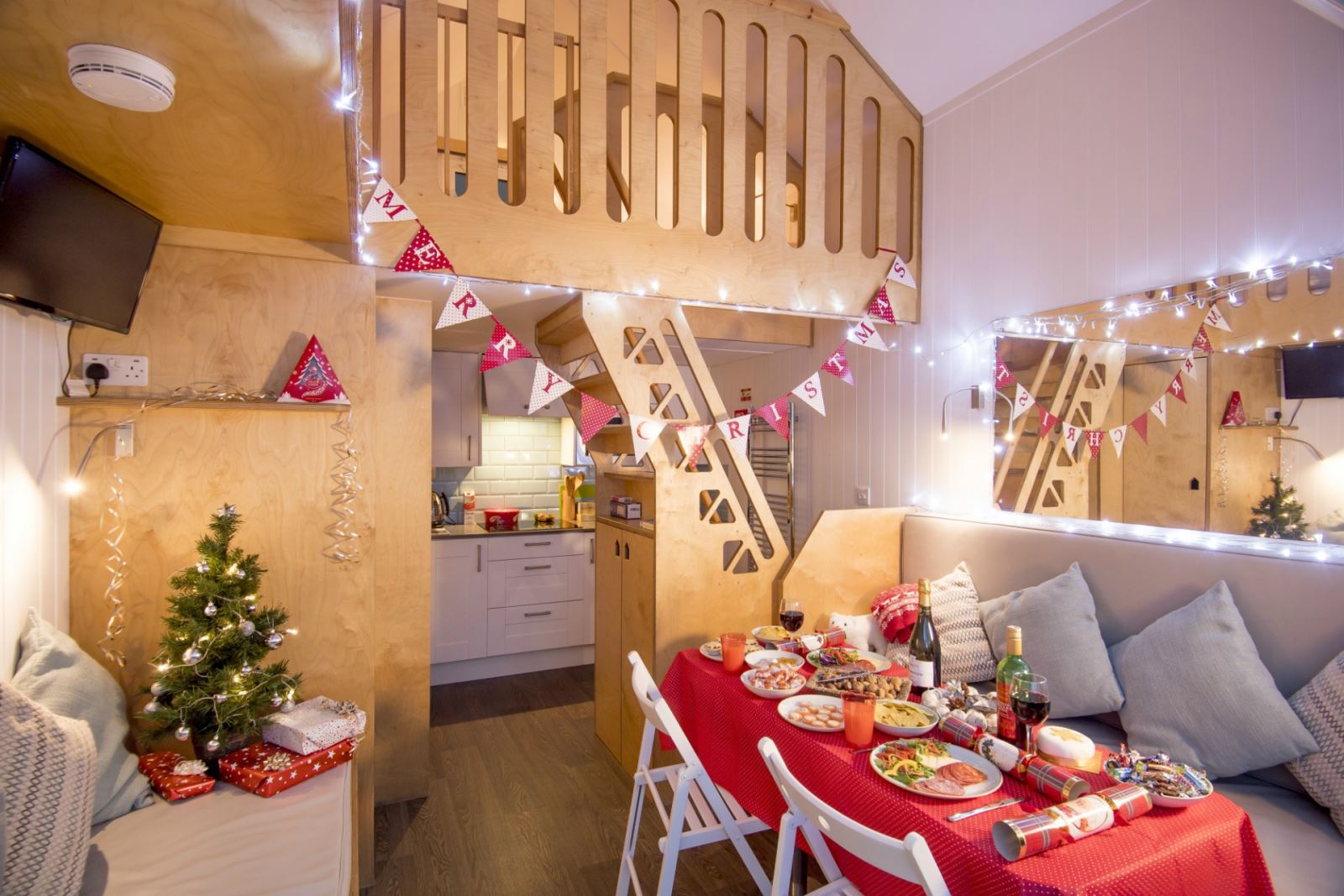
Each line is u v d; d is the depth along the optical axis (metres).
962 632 2.52
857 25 3.20
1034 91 2.84
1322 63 2.00
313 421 2.26
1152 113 2.43
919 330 3.38
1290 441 2.02
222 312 2.17
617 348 2.80
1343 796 1.60
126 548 2.05
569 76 2.99
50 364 1.87
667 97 3.91
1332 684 1.70
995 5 2.77
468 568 4.16
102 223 1.70
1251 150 2.16
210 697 1.84
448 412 4.51
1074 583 2.33
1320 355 1.96
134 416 2.06
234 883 1.39
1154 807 1.33
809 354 4.04
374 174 1.98
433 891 2.21
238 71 1.20
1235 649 1.86
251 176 1.68
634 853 2.33
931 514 3.11
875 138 3.65
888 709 1.75
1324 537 1.94
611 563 3.30
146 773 1.80
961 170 3.18
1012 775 1.44
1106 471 2.52
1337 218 1.96
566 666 4.50
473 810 2.70
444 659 4.10
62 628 1.93
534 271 2.61
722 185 2.98
